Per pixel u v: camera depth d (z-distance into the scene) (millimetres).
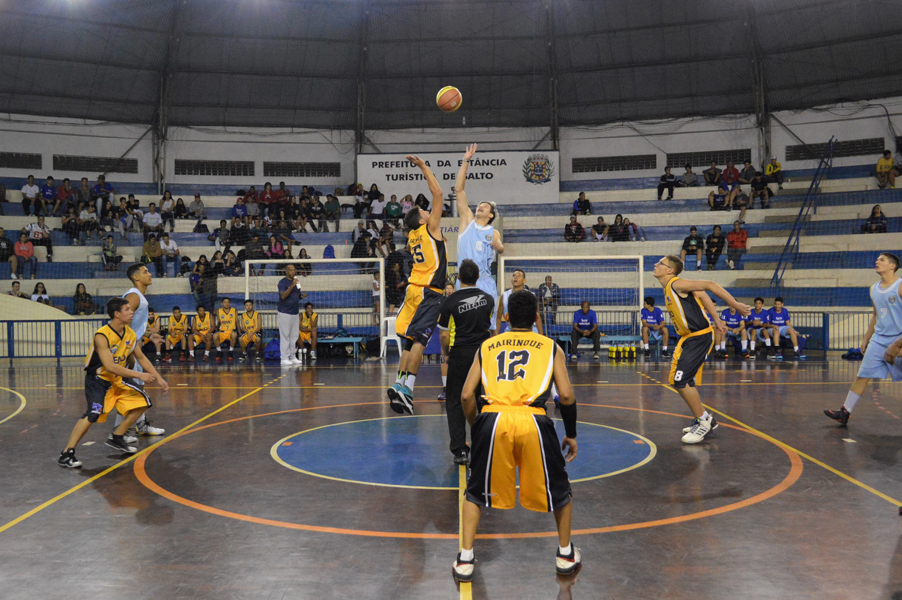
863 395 10273
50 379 13375
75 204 23203
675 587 3645
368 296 22031
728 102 24609
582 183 25734
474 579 3756
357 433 7762
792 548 4172
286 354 15906
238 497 5289
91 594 3588
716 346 16531
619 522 4656
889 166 22172
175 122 25156
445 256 7027
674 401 9836
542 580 3744
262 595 3562
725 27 23016
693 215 23625
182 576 3805
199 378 13195
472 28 23688
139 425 7699
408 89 25141
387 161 25078
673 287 7059
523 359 4043
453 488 5516
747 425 8008
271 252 21844
